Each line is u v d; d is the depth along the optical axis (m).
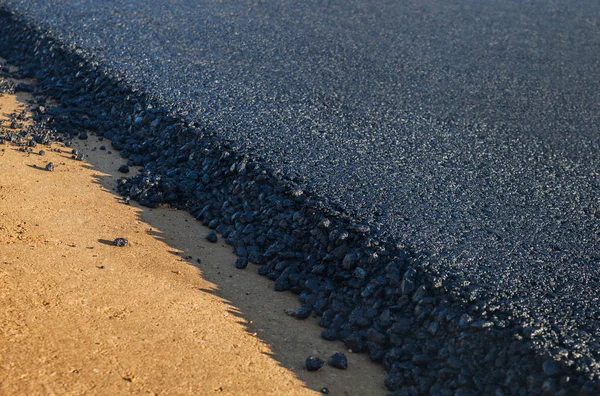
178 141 1.71
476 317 1.24
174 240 1.49
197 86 1.92
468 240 1.41
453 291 1.27
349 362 1.26
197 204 1.58
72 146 1.77
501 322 1.22
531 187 1.61
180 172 1.64
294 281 1.39
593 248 1.43
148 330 1.26
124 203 1.58
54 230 1.47
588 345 1.20
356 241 1.38
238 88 1.92
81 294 1.31
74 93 1.96
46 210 1.52
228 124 1.74
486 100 1.97
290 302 1.37
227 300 1.36
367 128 1.78
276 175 1.55
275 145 1.66
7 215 1.49
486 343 1.21
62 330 1.23
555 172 1.67
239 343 1.27
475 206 1.52
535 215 1.51
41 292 1.30
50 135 1.79
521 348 1.19
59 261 1.38
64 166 1.68
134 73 1.96
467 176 1.62
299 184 1.53
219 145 1.65
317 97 1.91
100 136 1.82
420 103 1.93
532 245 1.42
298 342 1.29
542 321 1.23
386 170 1.61
